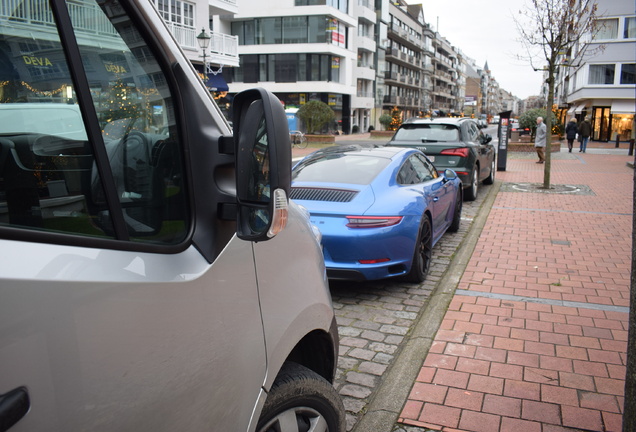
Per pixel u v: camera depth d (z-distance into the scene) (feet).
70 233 4.24
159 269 4.69
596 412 10.13
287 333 6.57
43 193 4.16
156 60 5.17
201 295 5.07
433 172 22.39
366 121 223.30
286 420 6.67
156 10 5.24
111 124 4.67
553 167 60.59
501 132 55.26
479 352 12.72
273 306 6.29
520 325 14.35
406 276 17.94
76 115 4.37
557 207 33.32
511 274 19.07
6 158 4.09
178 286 4.79
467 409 10.27
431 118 36.45
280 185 4.77
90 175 4.40
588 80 124.57
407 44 268.41
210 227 5.40
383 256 16.02
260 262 6.11
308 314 7.14
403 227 16.39
